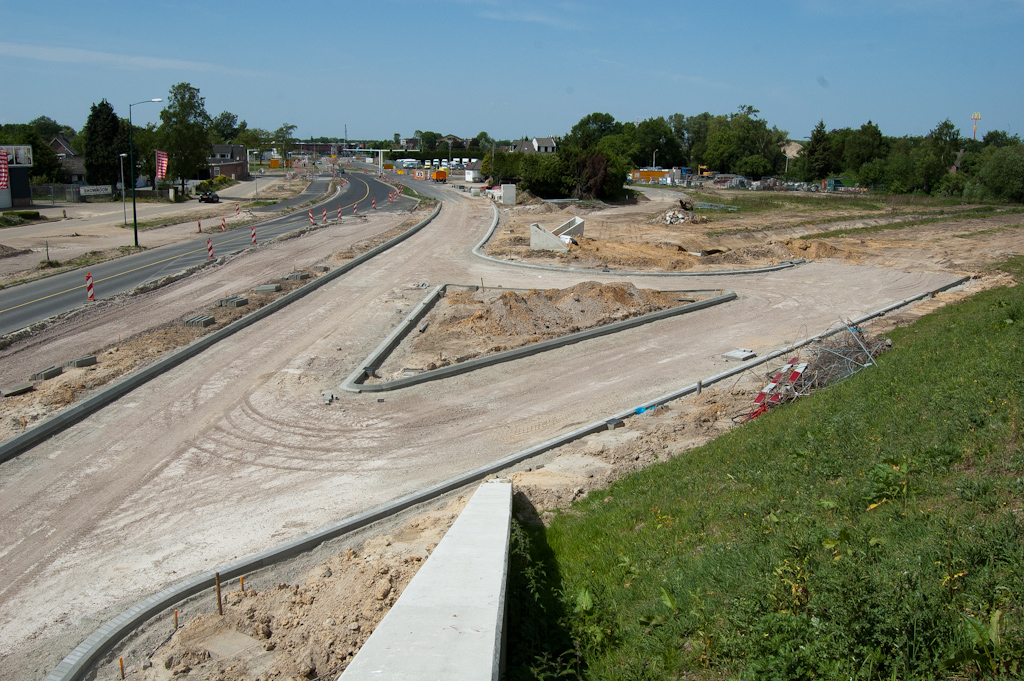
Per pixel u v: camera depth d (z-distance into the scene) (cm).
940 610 559
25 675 857
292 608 937
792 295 3047
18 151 6172
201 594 986
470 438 1578
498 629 587
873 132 12850
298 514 1238
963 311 2608
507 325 2423
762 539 805
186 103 7188
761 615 615
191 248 3997
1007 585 575
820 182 11869
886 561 654
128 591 1016
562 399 1822
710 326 2522
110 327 2378
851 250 4366
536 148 16138
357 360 2117
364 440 1564
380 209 6244
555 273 3462
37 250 3869
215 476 1385
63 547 1136
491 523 948
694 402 1783
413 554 1020
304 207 6444
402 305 2736
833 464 1023
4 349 2144
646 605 750
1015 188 7862
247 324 2438
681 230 5250
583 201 7019
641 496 1146
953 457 927
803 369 1739
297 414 1708
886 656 523
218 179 9650
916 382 1377
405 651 547
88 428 1598
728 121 15312
